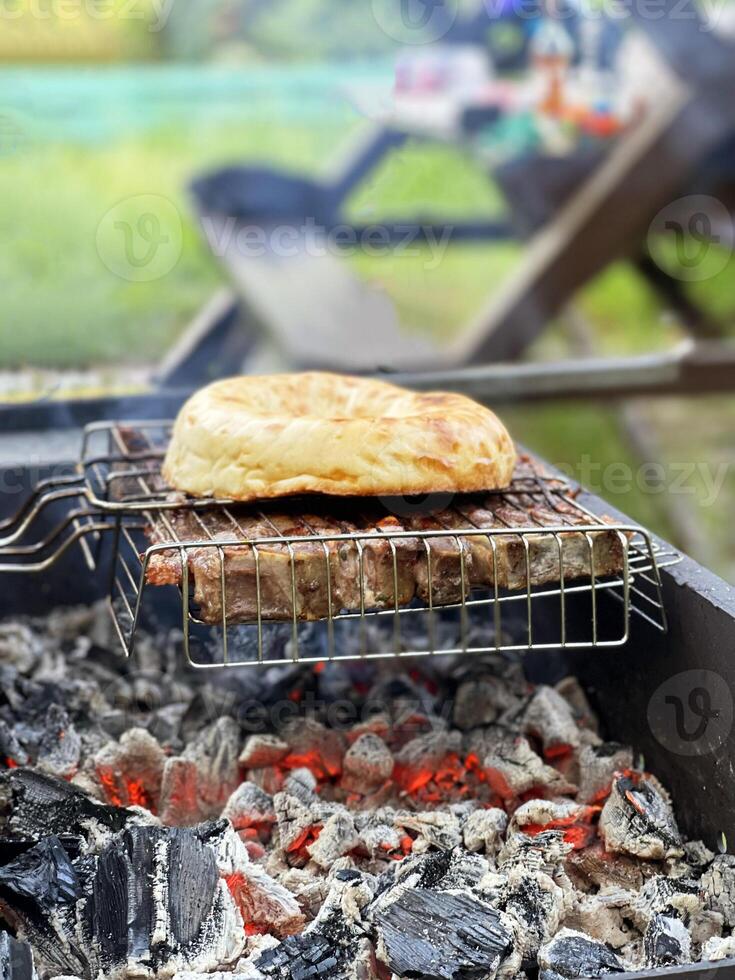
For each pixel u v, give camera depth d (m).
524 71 4.38
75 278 5.48
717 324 4.71
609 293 6.32
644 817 1.65
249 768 1.93
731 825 1.58
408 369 3.54
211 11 5.77
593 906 1.55
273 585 1.50
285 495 1.65
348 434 1.60
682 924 1.48
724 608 1.55
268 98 6.08
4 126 5.28
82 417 2.68
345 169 4.43
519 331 4.24
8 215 5.90
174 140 6.32
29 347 4.07
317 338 3.74
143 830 1.48
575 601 2.06
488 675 2.16
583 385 3.47
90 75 5.48
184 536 1.61
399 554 1.54
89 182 6.12
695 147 3.97
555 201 4.32
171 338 5.06
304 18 5.92
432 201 5.98
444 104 4.45
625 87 4.15
